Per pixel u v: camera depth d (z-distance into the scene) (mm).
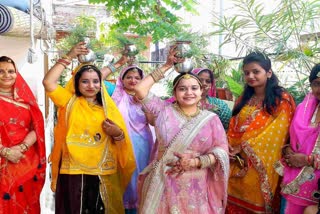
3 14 3146
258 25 3975
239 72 5805
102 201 3660
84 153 3553
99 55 4738
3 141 3453
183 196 3018
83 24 5066
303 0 3879
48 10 7539
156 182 3037
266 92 3502
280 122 3412
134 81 4387
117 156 3793
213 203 3131
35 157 3645
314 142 3066
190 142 3021
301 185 3121
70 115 3561
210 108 4102
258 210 3490
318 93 3102
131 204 4238
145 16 7109
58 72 3539
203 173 3082
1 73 3412
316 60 3998
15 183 3473
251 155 3471
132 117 4297
